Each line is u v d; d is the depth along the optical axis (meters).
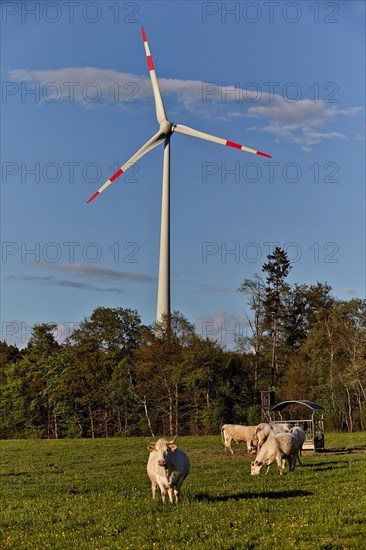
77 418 88.31
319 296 110.19
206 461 41.75
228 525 19.67
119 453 49.62
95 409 88.12
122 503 24.44
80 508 24.23
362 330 91.06
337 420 85.06
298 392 87.50
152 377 85.56
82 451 51.75
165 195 97.56
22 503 26.94
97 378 88.00
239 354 90.81
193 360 83.06
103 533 20.33
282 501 23.16
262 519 20.14
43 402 92.00
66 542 19.55
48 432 91.31
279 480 29.48
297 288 110.31
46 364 93.12
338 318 96.69
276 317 102.00
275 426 40.12
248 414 82.19
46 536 20.50
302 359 96.81
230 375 84.62
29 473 38.25
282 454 31.75
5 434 92.50
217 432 81.75
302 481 28.69
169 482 23.23
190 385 82.50
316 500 23.02
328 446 51.75
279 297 105.44
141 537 19.22
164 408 85.56
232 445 54.19
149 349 87.62
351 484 26.67
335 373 87.38
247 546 17.69
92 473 37.03
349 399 83.56
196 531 19.28
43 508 25.19
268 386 93.50
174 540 18.77
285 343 105.94
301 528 18.78
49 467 41.25
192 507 22.47
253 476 31.55
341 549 17.00
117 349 93.94
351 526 18.58
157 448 23.14
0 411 92.44
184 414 83.69
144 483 31.33
